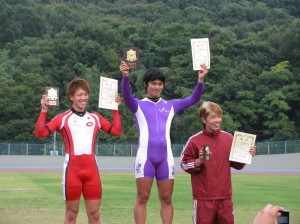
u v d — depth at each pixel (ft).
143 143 24.43
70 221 24.14
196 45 25.72
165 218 24.31
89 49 232.94
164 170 24.43
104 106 25.58
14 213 37.52
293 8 337.31
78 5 347.36
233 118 183.11
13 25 286.87
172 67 216.13
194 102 26.07
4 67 237.86
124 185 62.34
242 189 57.72
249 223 34.09
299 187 60.59
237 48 221.87
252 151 22.85
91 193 24.21
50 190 54.80
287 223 14.06
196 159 22.88
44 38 281.74
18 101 197.77
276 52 213.05
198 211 22.94
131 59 24.84
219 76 206.28
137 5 334.85
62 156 163.43
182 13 321.52
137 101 25.04
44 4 351.25
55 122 24.31
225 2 345.10
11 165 128.36
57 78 220.43
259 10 326.24
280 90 187.73
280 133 178.40
